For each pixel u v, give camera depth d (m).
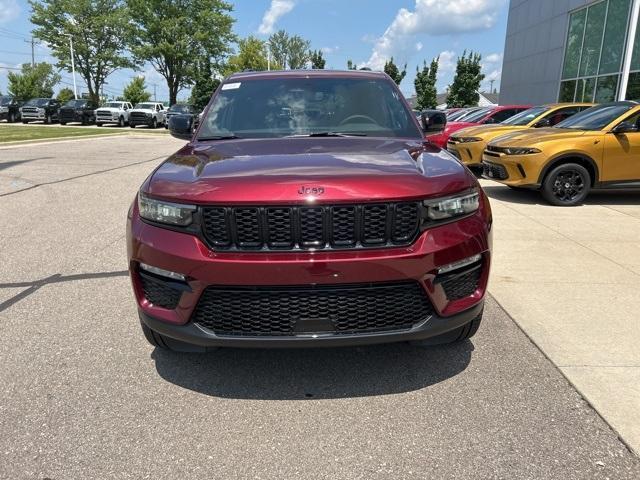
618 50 18.30
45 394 2.91
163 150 18.44
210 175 2.72
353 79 4.33
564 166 7.99
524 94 26.91
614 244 5.85
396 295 2.60
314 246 2.51
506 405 2.79
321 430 2.61
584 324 3.76
